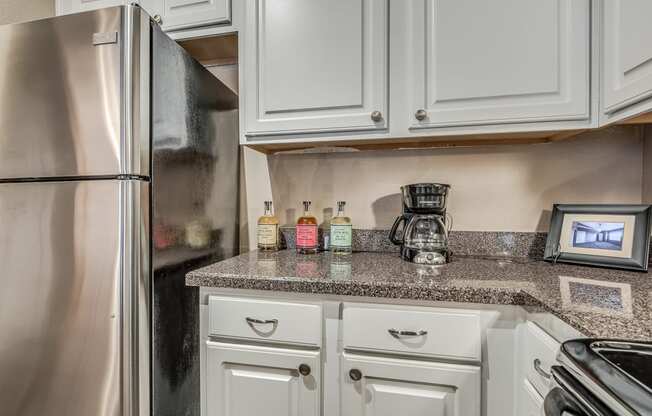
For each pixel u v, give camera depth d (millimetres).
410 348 864
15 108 939
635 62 839
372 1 1102
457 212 1371
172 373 1030
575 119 987
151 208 950
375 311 885
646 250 996
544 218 1299
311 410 916
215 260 1316
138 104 896
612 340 468
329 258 1254
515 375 822
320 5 1136
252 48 1193
